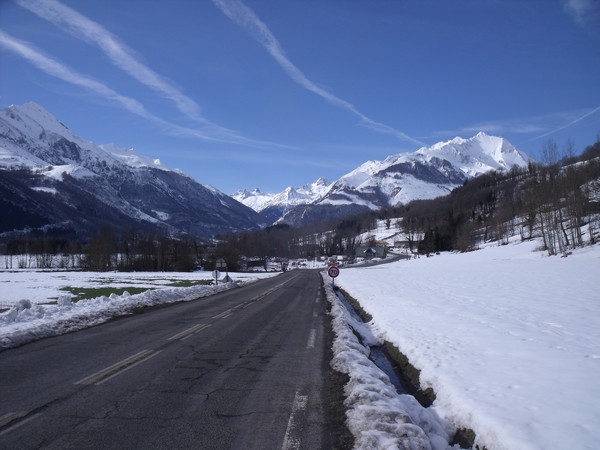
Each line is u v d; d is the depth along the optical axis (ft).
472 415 18.44
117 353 30.37
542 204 190.80
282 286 112.88
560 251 168.14
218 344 33.91
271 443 16.06
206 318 49.42
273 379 24.17
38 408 19.22
